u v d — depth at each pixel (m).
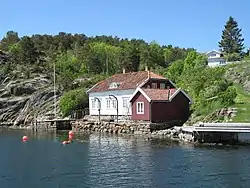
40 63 126.88
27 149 45.22
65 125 72.38
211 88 62.19
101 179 28.59
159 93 60.34
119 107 68.75
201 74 73.50
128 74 73.56
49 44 158.25
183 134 49.16
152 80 67.06
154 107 58.75
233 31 143.25
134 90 65.38
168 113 59.72
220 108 55.97
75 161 35.91
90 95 75.75
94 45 151.75
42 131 69.88
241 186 26.16
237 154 37.31
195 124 50.41
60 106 80.69
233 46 142.88
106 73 114.19
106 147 44.53
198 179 28.02
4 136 61.91
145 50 134.00
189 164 33.03
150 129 56.69
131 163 34.06
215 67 81.88
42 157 38.88
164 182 27.33
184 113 61.06
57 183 27.95
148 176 29.09
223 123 46.91
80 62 124.38
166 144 45.38
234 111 53.44
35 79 105.38
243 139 43.81
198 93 65.81
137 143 47.19
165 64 138.25
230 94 58.38
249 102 57.50
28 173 31.44
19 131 71.50
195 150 40.12
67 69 116.88
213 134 45.19
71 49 156.00
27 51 129.12
